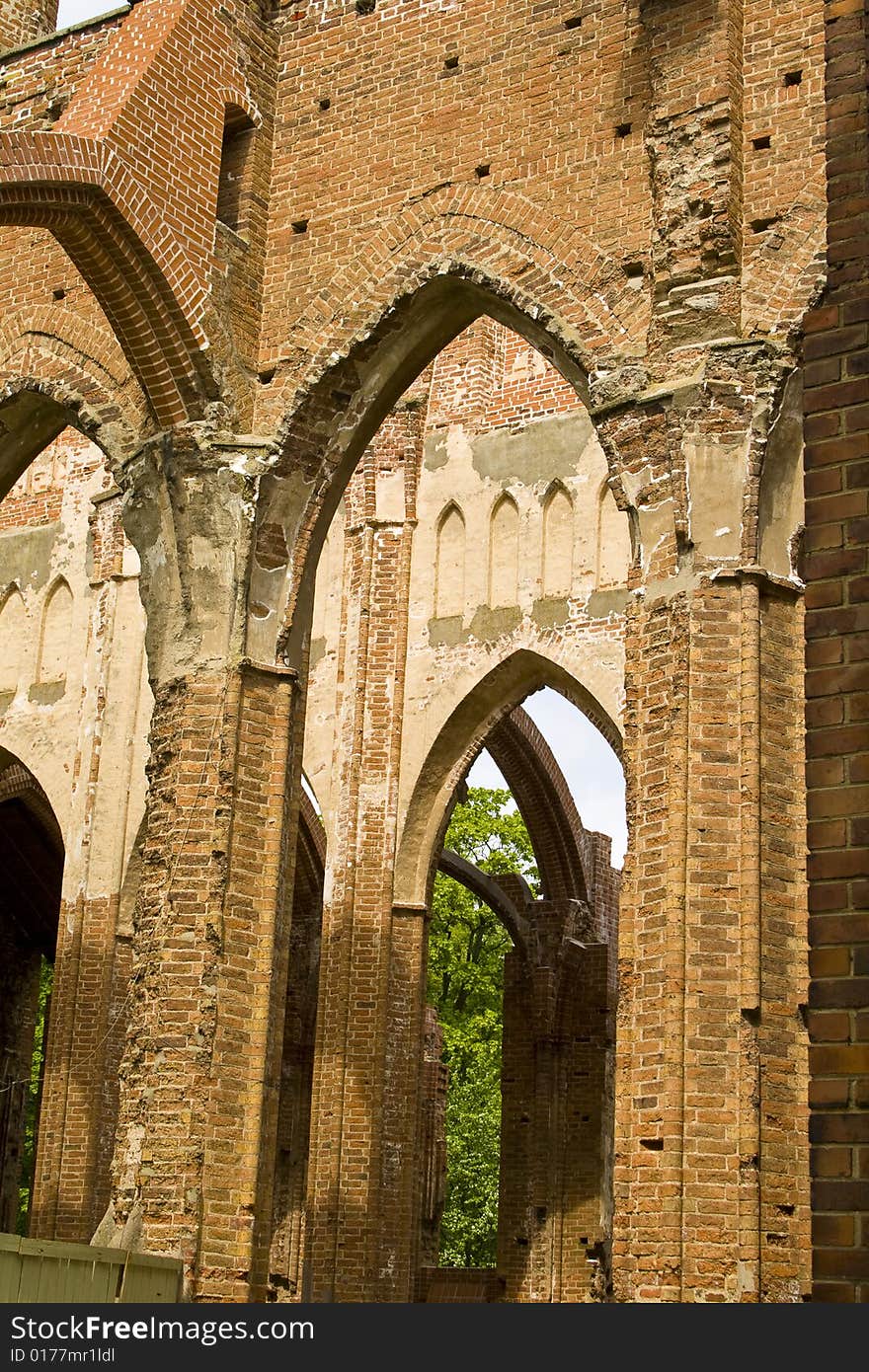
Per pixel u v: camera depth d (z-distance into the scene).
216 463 16.09
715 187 14.16
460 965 41.16
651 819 13.23
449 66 16.56
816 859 7.34
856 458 7.76
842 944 7.19
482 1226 39.56
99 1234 14.52
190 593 15.95
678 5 14.74
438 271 15.91
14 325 18.20
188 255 16.23
